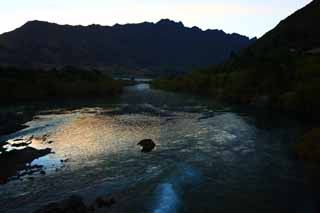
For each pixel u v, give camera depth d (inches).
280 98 3166.8
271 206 1064.2
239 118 2770.7
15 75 4906.5
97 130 2420.0
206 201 1110.4
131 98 4830.2
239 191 1193.4
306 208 1040.2
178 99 4559.5
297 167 1450.5
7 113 3164.4
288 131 2182.6
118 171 1449.3
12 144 2026.3
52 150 1861.5
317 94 2640.3
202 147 1839.3
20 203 1138.7
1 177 1412.4
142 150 1806.1
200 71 6643.7
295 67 3617.1
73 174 1432.1
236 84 4128.9
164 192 1173.7
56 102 4308.6
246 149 1772.9
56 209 1015.0
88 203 1101.1
